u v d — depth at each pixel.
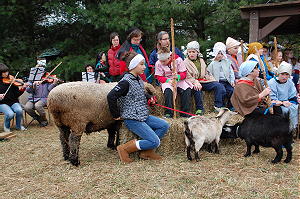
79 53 12.91
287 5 7.53
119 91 4.13
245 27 11.83
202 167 4.17
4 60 12.18
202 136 4.34
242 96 4.64
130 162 4.45
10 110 6.88
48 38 13.80
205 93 6.05
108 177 3.91
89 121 4.32
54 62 12.30
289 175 3.85
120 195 3.40
